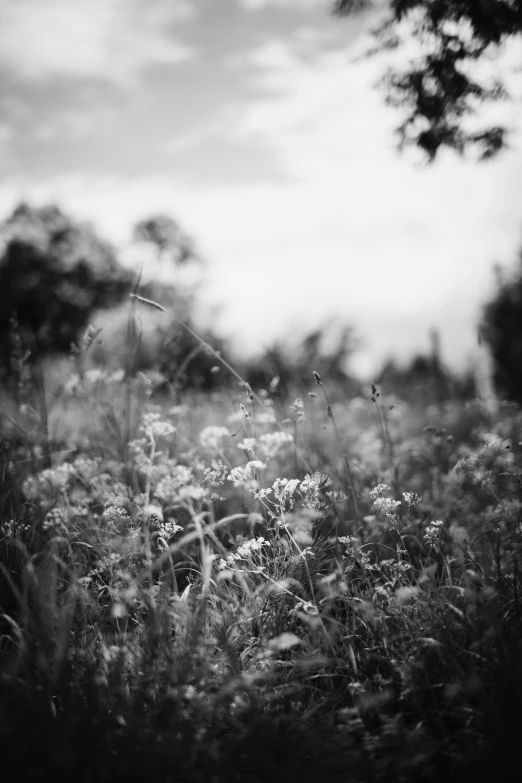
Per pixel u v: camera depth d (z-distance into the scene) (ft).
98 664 7.70
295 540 9.66
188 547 11.41
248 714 7.19
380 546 11.14
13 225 133.59
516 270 55.01
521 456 14.80
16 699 6.84
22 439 14.66
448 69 13.20
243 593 9.29
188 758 6.43
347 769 6.50
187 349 22.72
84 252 131.23
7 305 124.77
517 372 40.47
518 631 8.47
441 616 8.57
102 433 15.88
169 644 8.12
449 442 14.53
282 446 15.28
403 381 36.01
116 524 9.62
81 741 6.38
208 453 13.79
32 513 10.89
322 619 9.31
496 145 14.26
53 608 8.00
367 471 14.74
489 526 11.15
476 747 6.73
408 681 7.89
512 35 12.46
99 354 15.74
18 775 5.92
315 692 8.37
